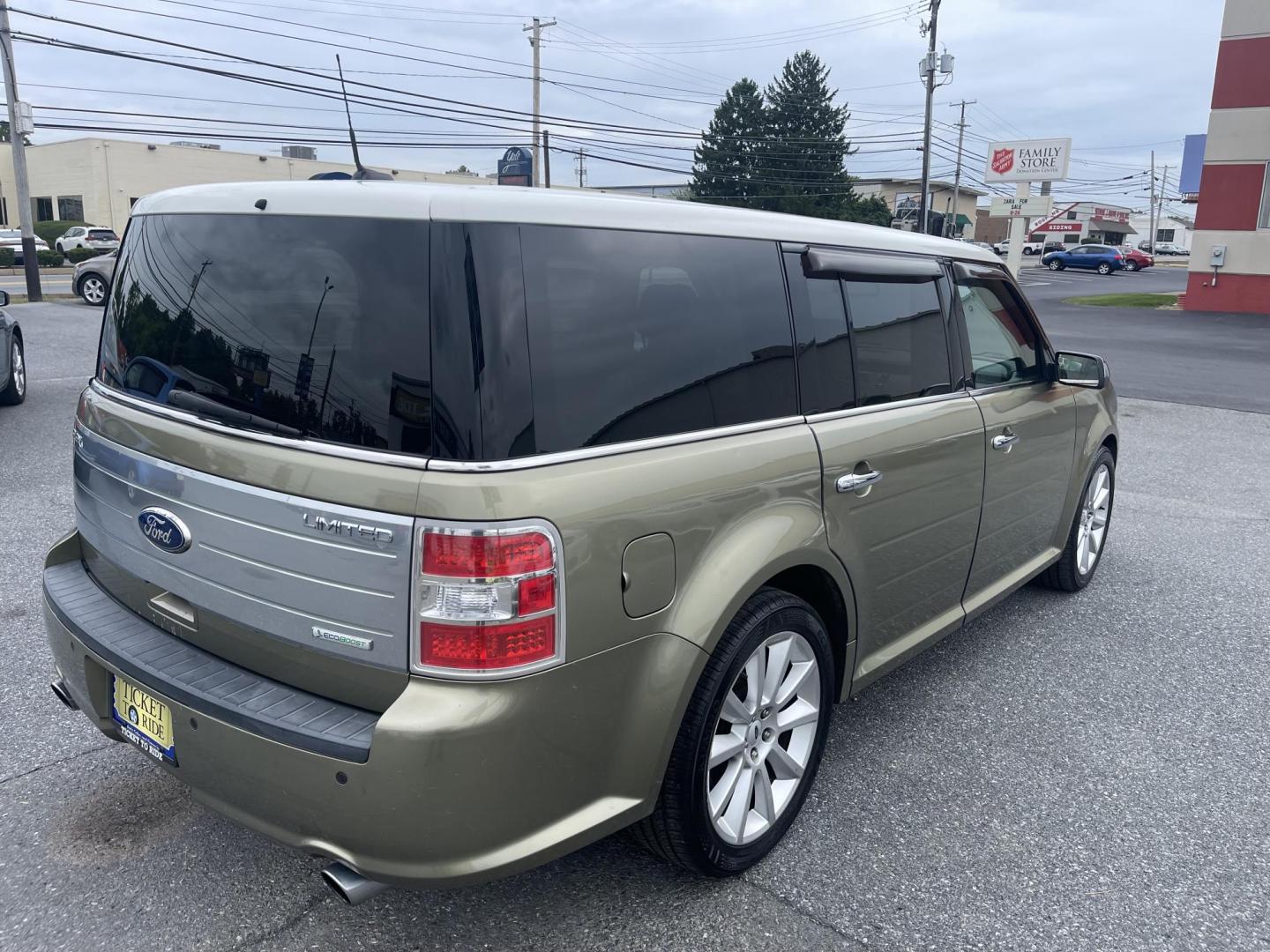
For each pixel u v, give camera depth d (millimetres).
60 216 51688
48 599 2809
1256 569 5645
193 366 2367
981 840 2961
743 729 2654
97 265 20281
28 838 2840
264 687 2242
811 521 2738
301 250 2180
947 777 3326
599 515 2117
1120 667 4262
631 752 2287
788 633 2742
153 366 2502
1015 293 4086
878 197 81688
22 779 3143
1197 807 3168
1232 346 18547
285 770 2082
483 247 2031
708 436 2475
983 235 97188
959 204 86562
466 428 1968
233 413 2254
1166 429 10156
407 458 1990
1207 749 3553
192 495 2312
